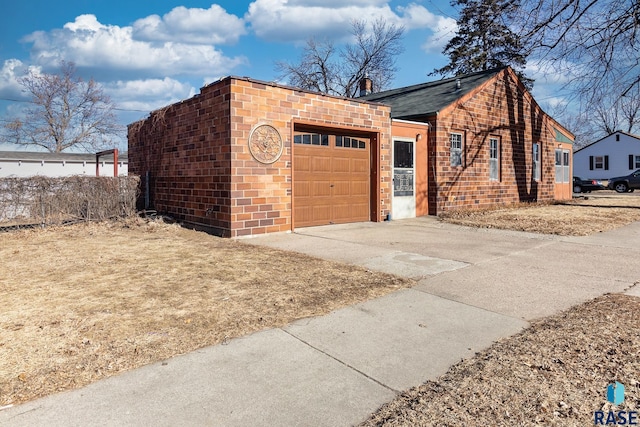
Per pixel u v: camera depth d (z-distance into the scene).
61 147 33.59
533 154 18.28
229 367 3.25
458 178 14.40
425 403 2.74
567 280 5.70
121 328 3.94
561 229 10.12
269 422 2.56
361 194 11.81
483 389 2.89
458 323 4.21
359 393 2.91
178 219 11.31
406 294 5.11
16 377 3.01
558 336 3.76
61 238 9.23
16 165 22.69
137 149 14.14
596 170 40.06
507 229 10.31
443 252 7.53
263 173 9.34
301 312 4.45
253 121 9.13
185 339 3.73
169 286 5.31
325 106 10.43
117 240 8.89
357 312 4.48
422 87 18.34
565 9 10.71
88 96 34.38
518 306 4.69
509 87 16.62
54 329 3.88
